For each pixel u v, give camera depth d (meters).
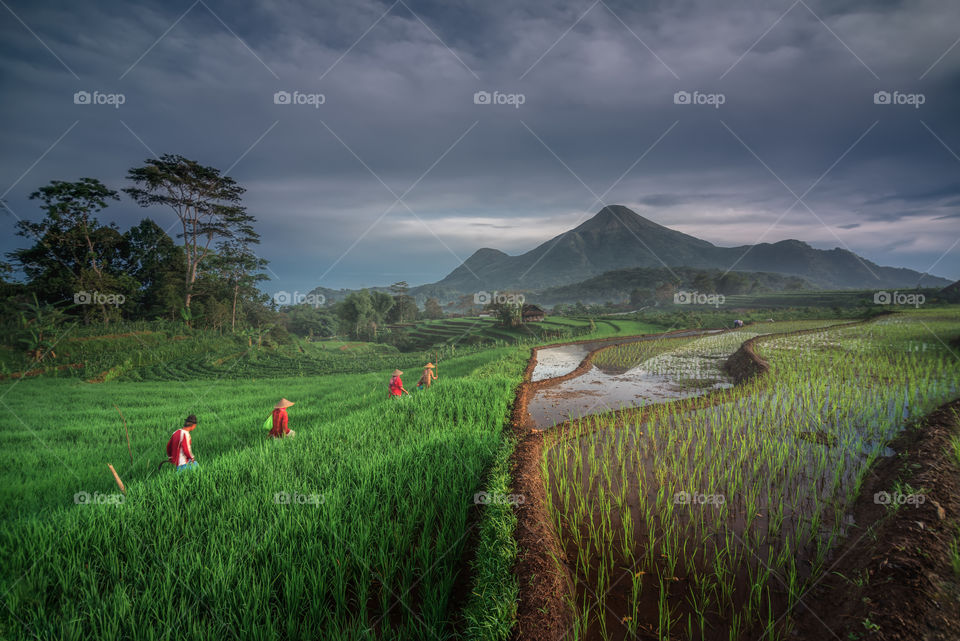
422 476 7.41
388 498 6.34
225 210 55.19
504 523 5.45
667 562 5.27
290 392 21.48
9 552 5.04
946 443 7.57
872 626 3.62
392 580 4.75
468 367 24.47
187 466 7.56
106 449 10.40
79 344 33.59
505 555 4.77
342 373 34.69
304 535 5.36
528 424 11.73
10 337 31.47
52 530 5.45
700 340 33.75
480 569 4.71
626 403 14.24
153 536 5.38
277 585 4.62
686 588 4.79
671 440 9.68
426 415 11.60
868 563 4.58
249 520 5.68
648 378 18.97
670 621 4.25
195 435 11.49
